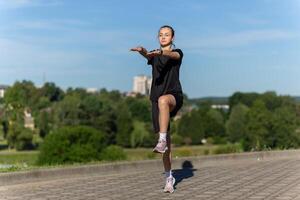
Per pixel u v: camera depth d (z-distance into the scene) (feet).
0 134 450.71
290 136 286.87
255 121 316.40
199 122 455.22
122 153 259.80
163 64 26.58
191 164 41.86
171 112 27.27
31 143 419.13
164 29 27.50
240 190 27.86
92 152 247.70
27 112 534.78
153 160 39.86
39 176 32.27
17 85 521.24
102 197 26.14
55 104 498.69
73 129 253.24
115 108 461.37
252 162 45.73
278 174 35.19
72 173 34.19
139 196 26.32
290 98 384.68
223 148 64.03
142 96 648.38
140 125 453.99
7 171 32.50
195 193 27.02
